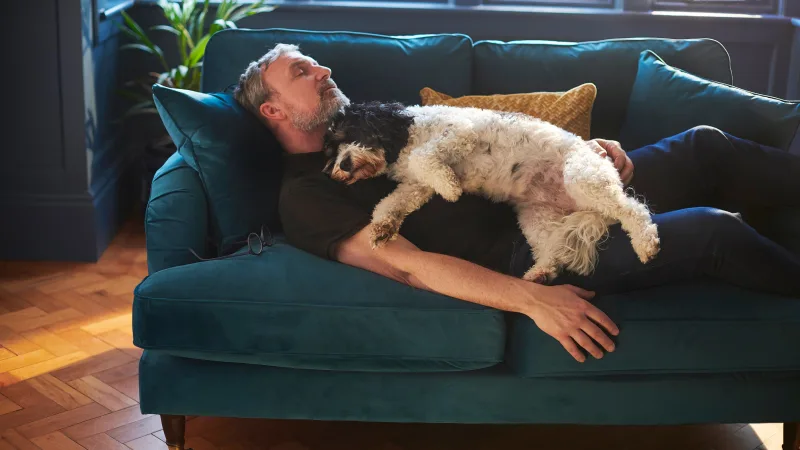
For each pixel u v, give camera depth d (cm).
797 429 208
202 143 220
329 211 207
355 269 202
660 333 190
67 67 313
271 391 201
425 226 209
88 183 324
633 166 218
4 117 316
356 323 191
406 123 212
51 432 221
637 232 191
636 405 200
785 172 215
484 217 214
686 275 196
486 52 262
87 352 261
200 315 191
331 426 229
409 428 229
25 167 321
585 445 222
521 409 200
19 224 324
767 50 381
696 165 217
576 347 190
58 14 308
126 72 380
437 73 256
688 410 200
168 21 374
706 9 383
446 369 195
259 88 228
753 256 191
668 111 245
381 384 199
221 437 223
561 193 206
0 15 308
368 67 255
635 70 260
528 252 206
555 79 258
